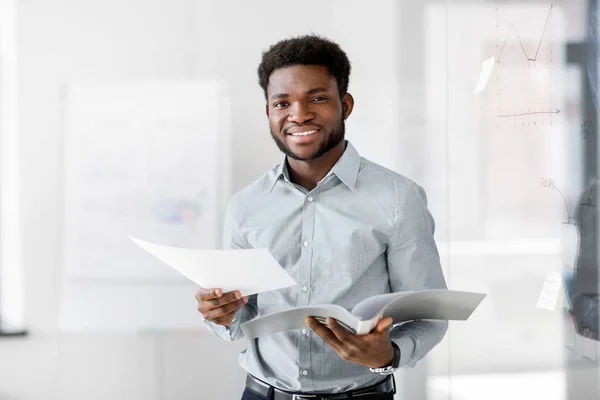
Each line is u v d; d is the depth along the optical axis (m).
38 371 2.84
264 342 1.53
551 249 1.57
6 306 2.81
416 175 2.58
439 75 2.40
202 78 2.82
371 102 2.73
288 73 1.45
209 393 2.88
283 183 1.56
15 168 2.79
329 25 2.82
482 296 1.24
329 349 1.47
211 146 2.70
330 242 1.47
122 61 2.80
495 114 1.89
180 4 2.81
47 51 2.79
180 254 1.29
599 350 1.35
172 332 2.70
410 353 1.38
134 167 2.71
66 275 2.73
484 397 1.98
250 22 2.82
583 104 1.41
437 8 2.40
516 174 1.75
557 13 1.53
